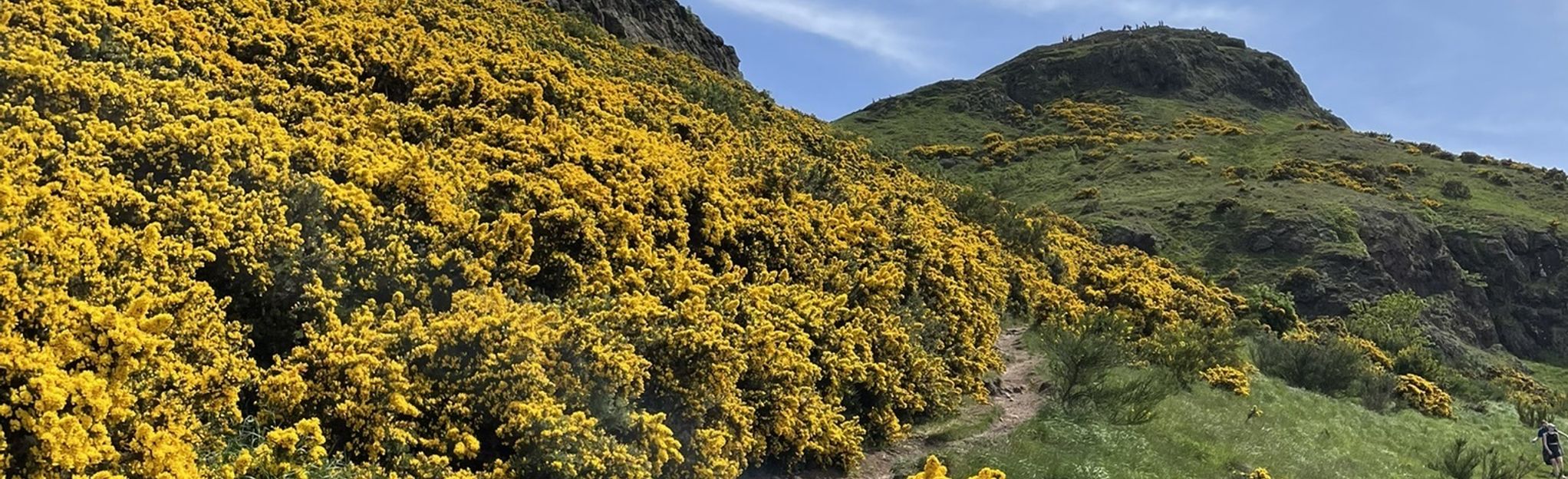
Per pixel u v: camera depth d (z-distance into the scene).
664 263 10.38
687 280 9.94
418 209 9.08
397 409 5.89
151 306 5.17
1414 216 52.38
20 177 5.86
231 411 5.23
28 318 4.52
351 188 8.24
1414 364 30.23
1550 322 50.34
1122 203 55.34
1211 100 102.06
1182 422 14.19
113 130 7.22
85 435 4.10
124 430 4.57
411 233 8.51
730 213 12.58
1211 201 52.44
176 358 5.08
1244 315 30.98
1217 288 33.78
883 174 27.56
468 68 14.09
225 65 11.14
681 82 25.14
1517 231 53.72
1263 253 46.62
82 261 5.26
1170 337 19.34
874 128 93.75
